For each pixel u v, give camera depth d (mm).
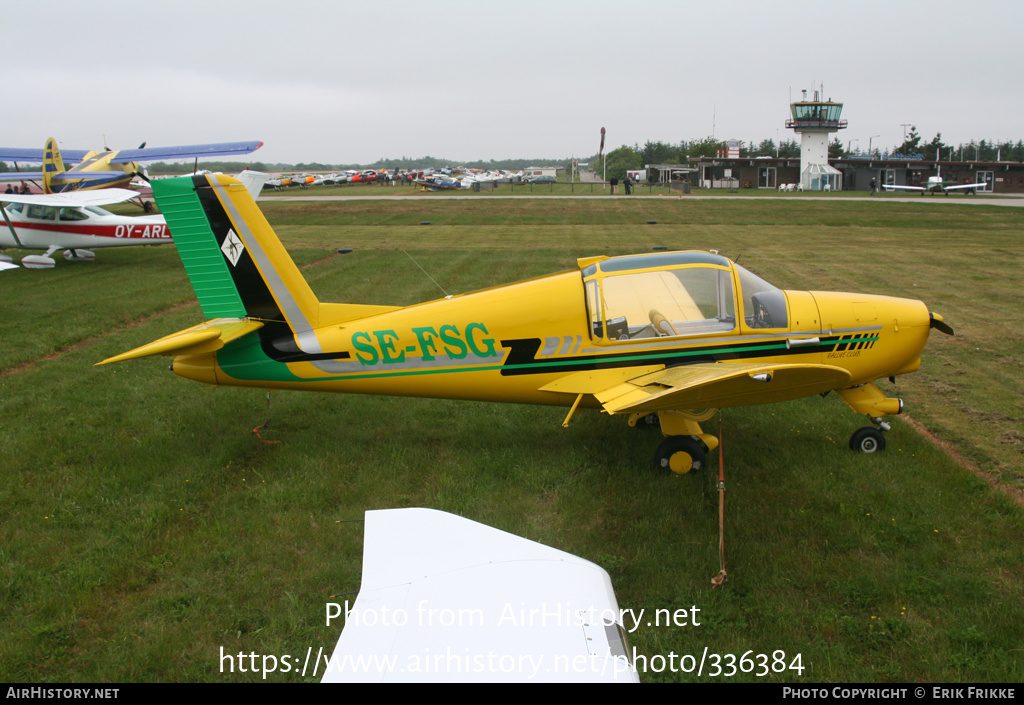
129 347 9945
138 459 6219
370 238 24453
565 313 6172
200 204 6230
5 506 5395
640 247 21547
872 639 3869
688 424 5910
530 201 42312
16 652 3807
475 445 6668
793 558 4609
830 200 41500
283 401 7816
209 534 4988
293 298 6422
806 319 6188
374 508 5387
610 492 5617
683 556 4656
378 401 7844
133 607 4227
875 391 6488
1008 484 5785
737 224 28844
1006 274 15852
